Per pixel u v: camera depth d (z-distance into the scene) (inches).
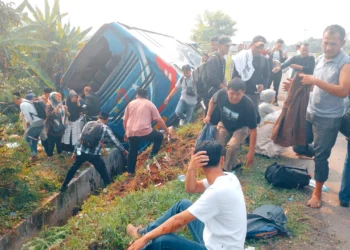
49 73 648.4
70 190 248.8
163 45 395.5
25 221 202.5
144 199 175.5
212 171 97.0
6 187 227.5
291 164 209.8
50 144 296.0
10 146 319.3
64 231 173.6
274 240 137.2
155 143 252.8
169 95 322.7
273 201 166.4
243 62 228.5
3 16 270.5
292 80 164.2
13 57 515.2
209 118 185.6
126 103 343.9
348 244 134.6
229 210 89.4
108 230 147.6
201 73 252.7
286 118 165.9
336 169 204.7
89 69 396.5
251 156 175.8
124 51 338.6
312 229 144.6
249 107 170.2
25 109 282.5
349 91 144.3
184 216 91.2
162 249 100.7
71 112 298.7
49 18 647.1
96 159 238.4
